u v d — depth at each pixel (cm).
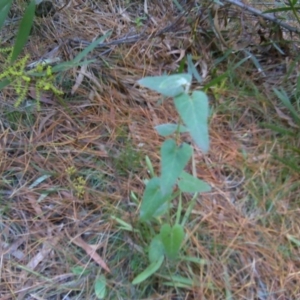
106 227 99
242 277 93
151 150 112
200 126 73
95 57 132
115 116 119
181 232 83
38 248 97
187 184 84
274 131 118
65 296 91
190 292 90
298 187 106
